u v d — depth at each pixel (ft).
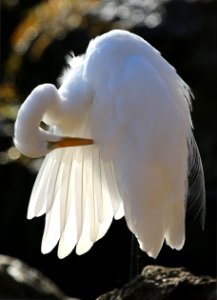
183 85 34.22
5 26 85.92
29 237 62.90
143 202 31.48
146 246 32.07
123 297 30.30
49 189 34.22
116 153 32.37
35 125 31.37
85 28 68.13
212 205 59.62
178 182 32.17
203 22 64.95
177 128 32.04
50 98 31.96
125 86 32.27
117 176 32.22
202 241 59.62
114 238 61.57
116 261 62.34
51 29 69.62
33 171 62.39
